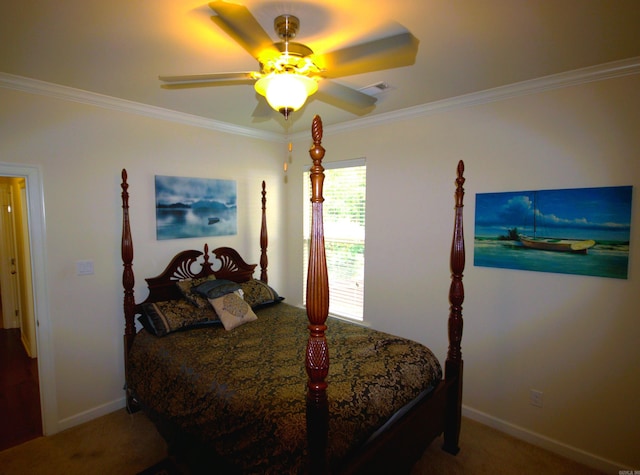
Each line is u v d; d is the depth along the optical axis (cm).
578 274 228
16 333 461
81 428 266
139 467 225
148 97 273
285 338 255
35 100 244
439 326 298
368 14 156
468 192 275
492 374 270
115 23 163
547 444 245
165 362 232
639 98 204
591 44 184
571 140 227
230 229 369
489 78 232
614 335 219
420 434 198
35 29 168
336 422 155
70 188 262
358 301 358
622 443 219
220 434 177
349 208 360
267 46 145
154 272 313
